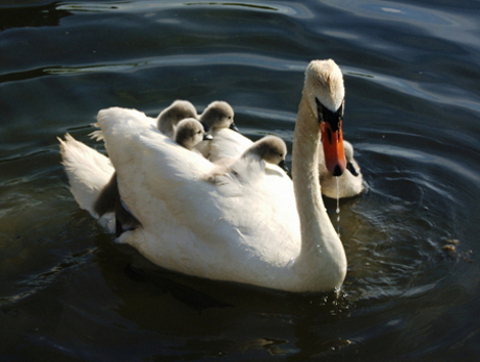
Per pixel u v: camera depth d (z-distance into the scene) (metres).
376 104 2.88
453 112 2.84
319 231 2.27
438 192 2.62
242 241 2.30
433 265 2.41
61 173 2.65
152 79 2.94
